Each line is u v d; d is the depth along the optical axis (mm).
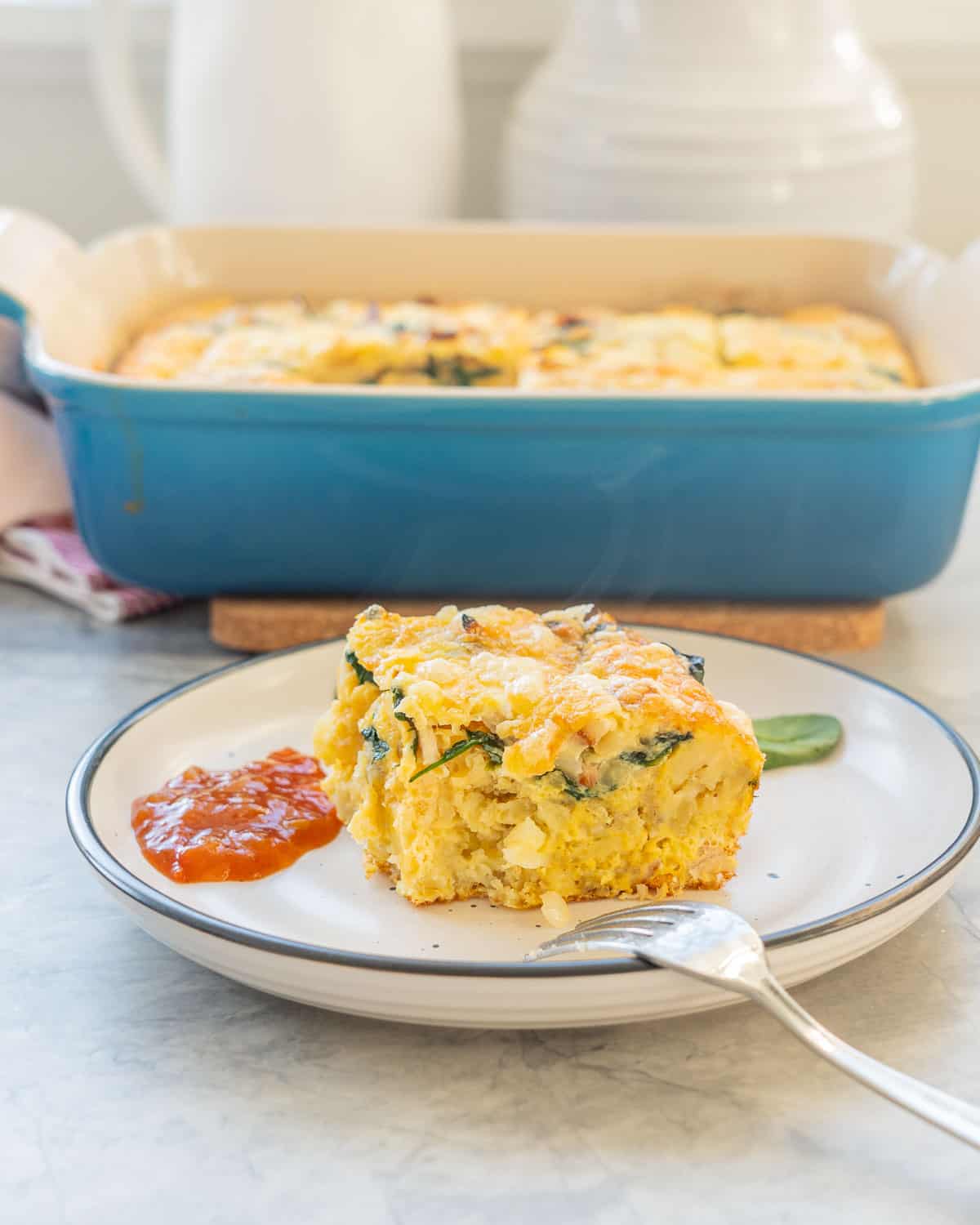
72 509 767
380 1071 499
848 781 604
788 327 841
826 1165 469
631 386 762
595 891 553
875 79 917
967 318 796
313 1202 460
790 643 718
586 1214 457
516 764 531
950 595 774
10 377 793
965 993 527
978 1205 459
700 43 886
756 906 546
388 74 909
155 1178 467
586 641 581
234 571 707
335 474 684
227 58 899
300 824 577
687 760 546
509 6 1062
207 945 497
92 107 1103
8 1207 460
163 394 670
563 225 900
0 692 690
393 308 856
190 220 933
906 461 681
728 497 687
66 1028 515
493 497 687
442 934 535
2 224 792
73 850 594
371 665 562
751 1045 507
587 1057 503
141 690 693
